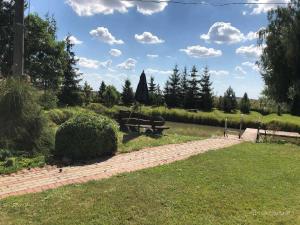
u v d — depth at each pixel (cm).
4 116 1097
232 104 6619
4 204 621
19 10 1350
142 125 1764
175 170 918
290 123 3353
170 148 1302
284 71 2805
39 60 3409
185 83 6819
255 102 6812
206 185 781
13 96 1107
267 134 2058
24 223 544
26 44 3269
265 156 1196
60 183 781
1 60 3122
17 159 956
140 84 2106
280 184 828
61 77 3625
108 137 1115
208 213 615
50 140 1123
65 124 1068
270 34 2869
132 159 1073
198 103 6644
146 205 635
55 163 980
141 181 795
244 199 697
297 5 2852
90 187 740
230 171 929
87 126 1066
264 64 2920
